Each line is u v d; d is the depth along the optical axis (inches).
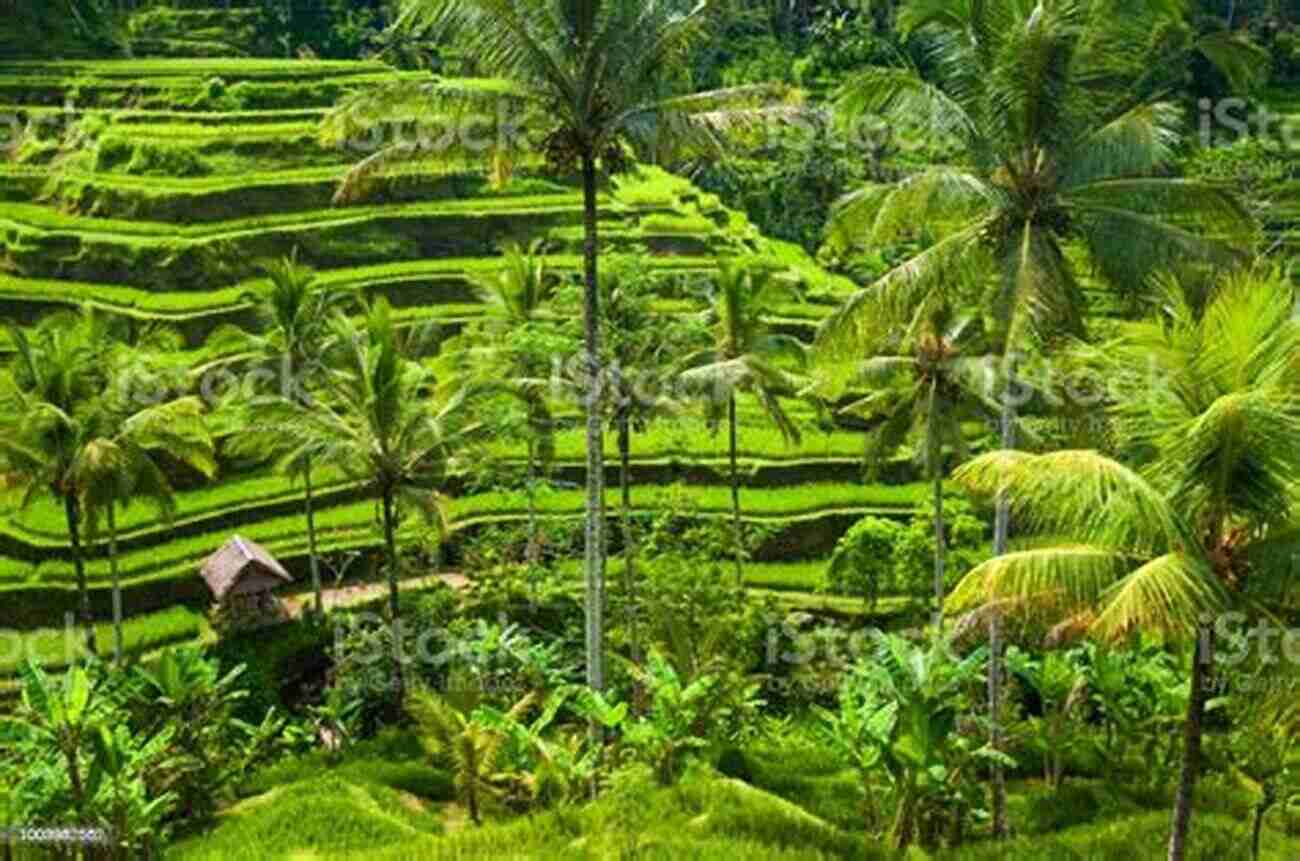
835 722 904.9
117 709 997.8
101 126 2306.8
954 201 813.2
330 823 949.8
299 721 1274.6
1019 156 828.6
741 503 1633.9
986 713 1166.3
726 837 770.8
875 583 1430.9
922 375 1180.5
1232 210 810.2
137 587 1459.2
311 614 1408.7
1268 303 569.6
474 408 1285.7
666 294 1927.9
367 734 1279.5
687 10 826.8
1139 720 1071.0
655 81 844.0
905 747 860.6
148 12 3137.3
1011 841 846.5
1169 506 552.1
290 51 3164.4
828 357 877.2
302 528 1579.7
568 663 1318.9
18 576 1455.5
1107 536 576.1
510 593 1421.0
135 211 2090.3
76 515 1282.0
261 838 930.1
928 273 837.2
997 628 896.9
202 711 1079.0
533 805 985.5
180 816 1037.2
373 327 1165.1
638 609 1337.4
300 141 2271.2
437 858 758.5
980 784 968.9
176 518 1569.9
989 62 827.4
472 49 816.9
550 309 1419.8
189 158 2203.5
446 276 2000.5
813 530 1611.7
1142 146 792.9
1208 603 536.1
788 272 2144.4
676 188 2369.6
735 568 1540.4
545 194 2244.1
